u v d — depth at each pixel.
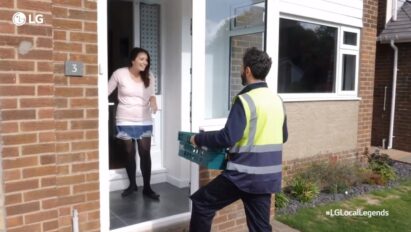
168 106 5.14
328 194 5.68
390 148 9.20
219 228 4.06
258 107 2.83
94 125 3.11
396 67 8.95
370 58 7.10
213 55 4.13
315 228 4.36
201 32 3.72
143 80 4.40
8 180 2.67
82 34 2.99
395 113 9.10
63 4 2.89
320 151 6.36
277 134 2.93
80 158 3.06
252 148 2.84
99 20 3.08
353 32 6.80
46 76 2.76
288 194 5.54
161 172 5.20
